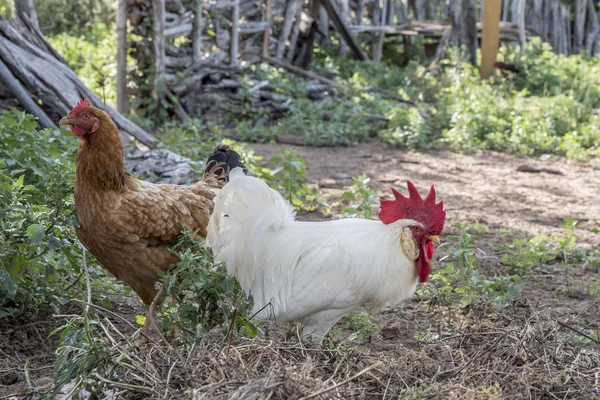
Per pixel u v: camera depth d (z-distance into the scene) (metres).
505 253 7.84
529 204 10.24
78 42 18.12
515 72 19.73
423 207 4.43
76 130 4.45
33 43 10.62
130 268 4.76
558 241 7.87
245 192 4.46
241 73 16.31
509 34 23.47
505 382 3.84
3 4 10.39
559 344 4.30
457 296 6.08
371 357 4.11
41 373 4.49
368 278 4.34
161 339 4.18
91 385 3.69
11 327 5.04
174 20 14.84
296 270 4.37
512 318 4.96
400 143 13.99
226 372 3.64
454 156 13.40
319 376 3.81
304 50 19.72
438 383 3.78
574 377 3.86
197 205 4.86
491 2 19.47
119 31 14.12
